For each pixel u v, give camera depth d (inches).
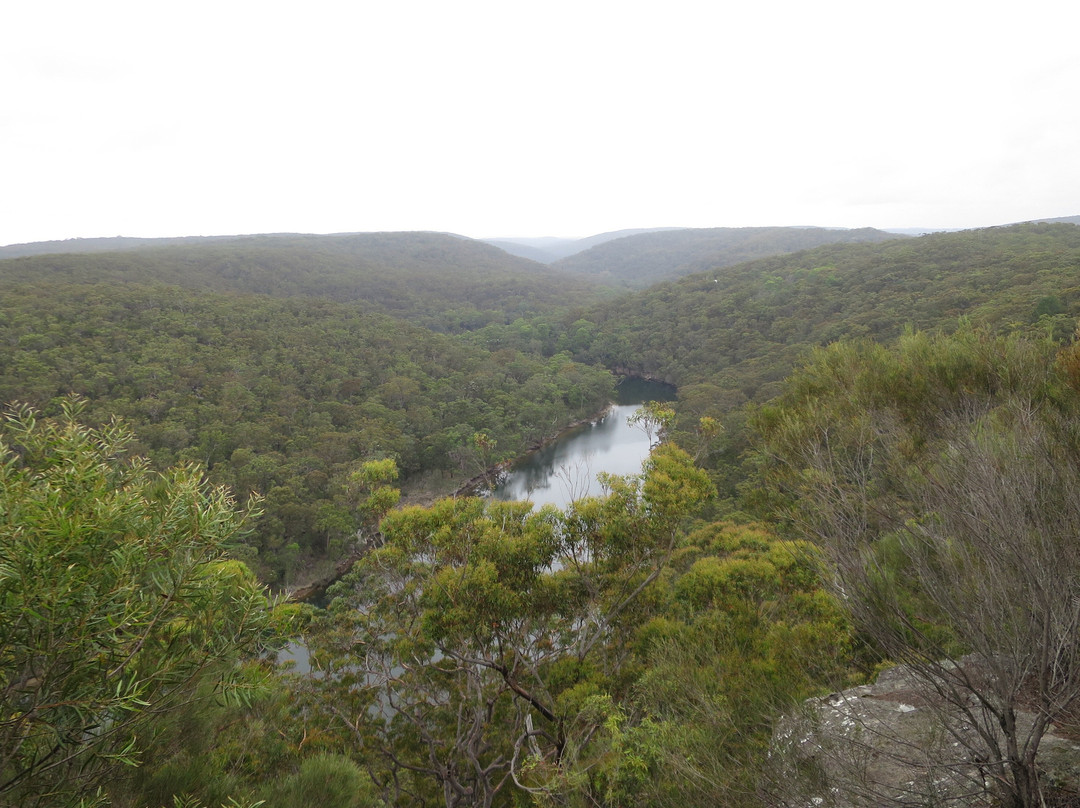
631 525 251.0
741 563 239.6
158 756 116.7
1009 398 199.8
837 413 231.5
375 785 234.4
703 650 176.7
